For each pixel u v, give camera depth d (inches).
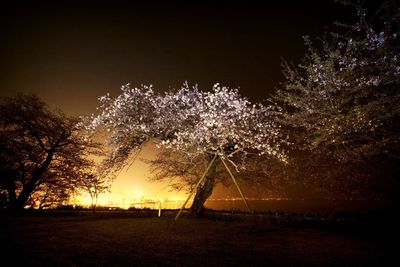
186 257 271.4
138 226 440.1
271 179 580.7
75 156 727.1
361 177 429.4
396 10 314.3
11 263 243.4
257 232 401.7
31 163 693.9
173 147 504.4
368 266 251.4
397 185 404.2
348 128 354.0
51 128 703.7
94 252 285.3
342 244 332.5
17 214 620.4
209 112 490.3
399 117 343.6
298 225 472.4
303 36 372.2
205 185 559.8
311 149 452.4
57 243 323.6
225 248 308.5
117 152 518.9
